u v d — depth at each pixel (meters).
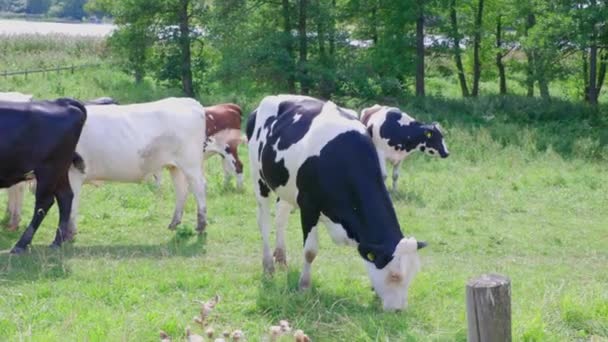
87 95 28.95
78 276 8.92
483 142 20.64
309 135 8.16
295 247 11.12
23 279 8.81
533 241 12.18
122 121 11.39
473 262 10.78
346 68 28.86
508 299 4.67
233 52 29.00
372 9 30.28
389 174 17.77
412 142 15.76
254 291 8.40
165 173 16.06
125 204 13.54
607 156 20.19
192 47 33.56
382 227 7.62
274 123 8.90
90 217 12.53
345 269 9.55
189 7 31.34
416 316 7.62
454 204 14.59
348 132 7.99
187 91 30.98
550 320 7.52
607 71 36.28
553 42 26.17
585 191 16.05
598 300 7.94
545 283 9.22
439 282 8.91
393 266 7.39
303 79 28.84
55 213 12.70
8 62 35.72
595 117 26.25
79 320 7.27
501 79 34.00
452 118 26.34
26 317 7.36
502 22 33.09
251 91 30.16
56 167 10.23
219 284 8.67
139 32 30.58
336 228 8.00
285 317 7.68
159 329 7.10
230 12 29.16
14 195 11.69
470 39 32.56
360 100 29.78
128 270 9.17
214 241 11.45
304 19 29.22
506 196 15.40
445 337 7.14
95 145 11.20
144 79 35.28
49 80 32.00
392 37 29.81
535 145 21.30
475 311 4.68
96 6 32.84
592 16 25.19
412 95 30.34
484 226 12.94
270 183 8.88
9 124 9.91
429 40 32.50
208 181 15.77
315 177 7.99
